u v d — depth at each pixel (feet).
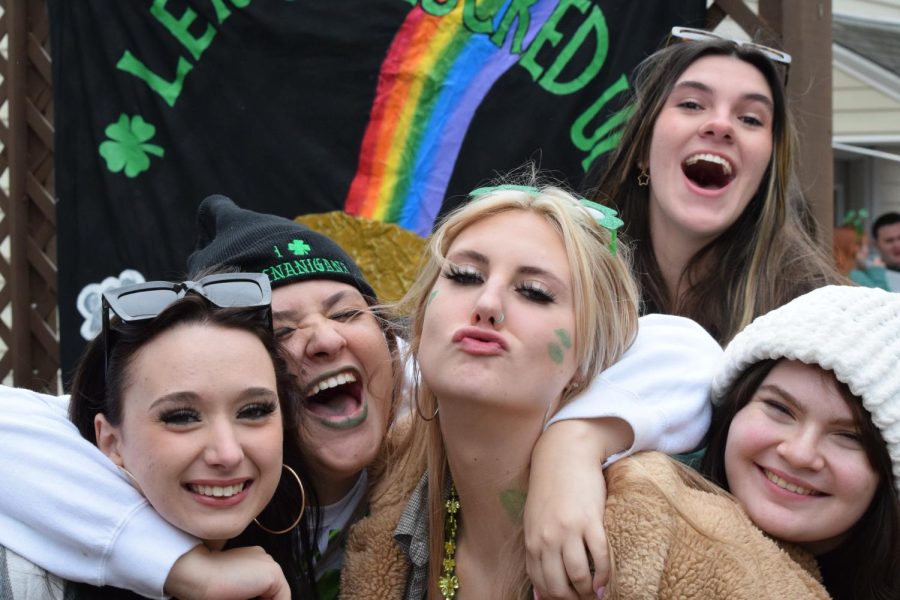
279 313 5.65
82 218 11.11
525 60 10.55
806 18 9.71
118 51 11.04
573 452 4.66
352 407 5.84
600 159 9.26
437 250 5.05
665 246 7.82
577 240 4.85
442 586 5.09
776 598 4.27
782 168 7.61
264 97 10.96
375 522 5.33
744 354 4.98
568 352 4.74
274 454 4.61
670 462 4.88
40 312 11.89
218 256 5.90
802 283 7.36
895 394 4.52
